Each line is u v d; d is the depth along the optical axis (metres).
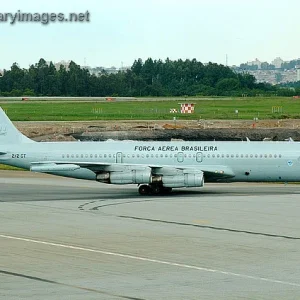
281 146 109.00
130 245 66.19
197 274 54.84
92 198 102.94
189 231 73.69
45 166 108.25
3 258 60.47
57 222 79.56
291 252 63.19
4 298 47.00
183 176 105.50
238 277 53.94
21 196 105.81
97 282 52.00
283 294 48.81
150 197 104.00
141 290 49.69
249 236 70.94
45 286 50.66
